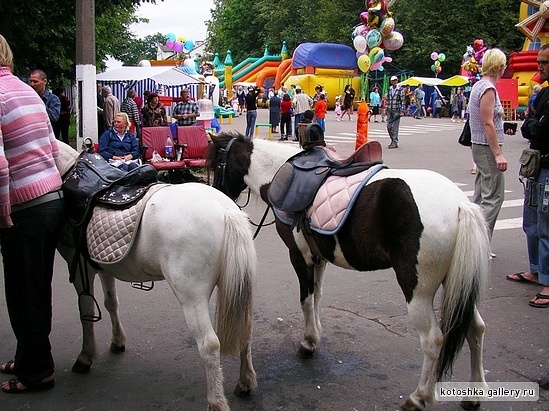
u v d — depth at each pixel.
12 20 13.52
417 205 3.08
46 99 10.60
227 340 3.23
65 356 4.12
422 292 3.11
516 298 5.23
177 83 14.55
